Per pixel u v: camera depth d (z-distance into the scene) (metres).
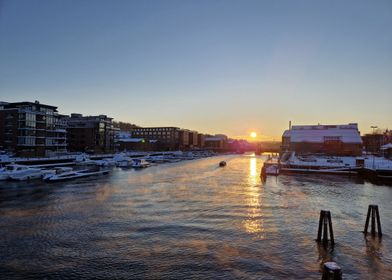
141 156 149.12
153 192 51.38
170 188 56.28
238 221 32.97
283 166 88.31
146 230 29.39
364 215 36.31
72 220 32.84
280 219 34.00
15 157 83.62
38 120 105.62
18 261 22.09
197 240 26.64
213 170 97.56
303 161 95.56
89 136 145.38
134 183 62.78
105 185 59.16
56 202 42.12
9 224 31.23
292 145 128.75
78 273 20.23
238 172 90.75
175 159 155.00
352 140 120.88
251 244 25.75
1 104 111.25
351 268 21.39
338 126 136.25
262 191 53.44
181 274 20.12
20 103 107.94
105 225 31.00
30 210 37.31
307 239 27.16
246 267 21.23
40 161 81.06
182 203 42.19
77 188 54.72
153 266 21.30
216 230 29.56
